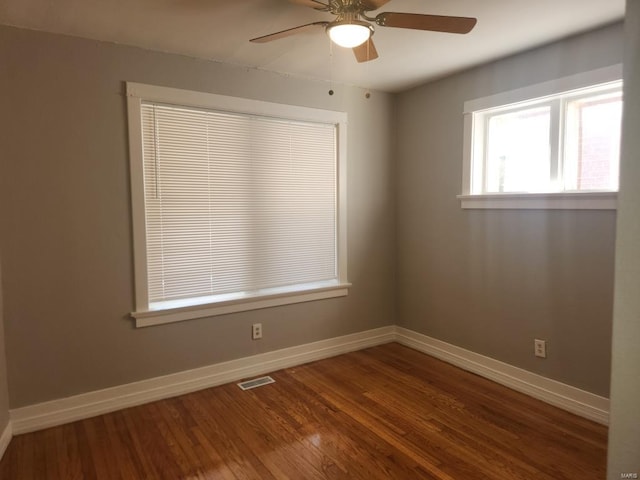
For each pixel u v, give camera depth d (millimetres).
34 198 2553
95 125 2693
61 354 2682
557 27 2527
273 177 3438
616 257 1271
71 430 2604
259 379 3340
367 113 3895
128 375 2900
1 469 2219
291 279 3605
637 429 1250
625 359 1265
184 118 3012
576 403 2770
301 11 2305
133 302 2893
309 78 3518
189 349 3119
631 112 1224
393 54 2979
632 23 1216
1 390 2395
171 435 2537
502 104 3102
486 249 3316
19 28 2453
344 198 3807
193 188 3082
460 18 1870
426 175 3793
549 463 2234
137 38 2652
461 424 2639
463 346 3555
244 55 2975
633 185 1227
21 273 2545
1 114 2438
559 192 2799
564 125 2830
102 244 2766
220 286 3256
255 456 2316
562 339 2846
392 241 4160
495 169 3328
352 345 3965
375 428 2596
